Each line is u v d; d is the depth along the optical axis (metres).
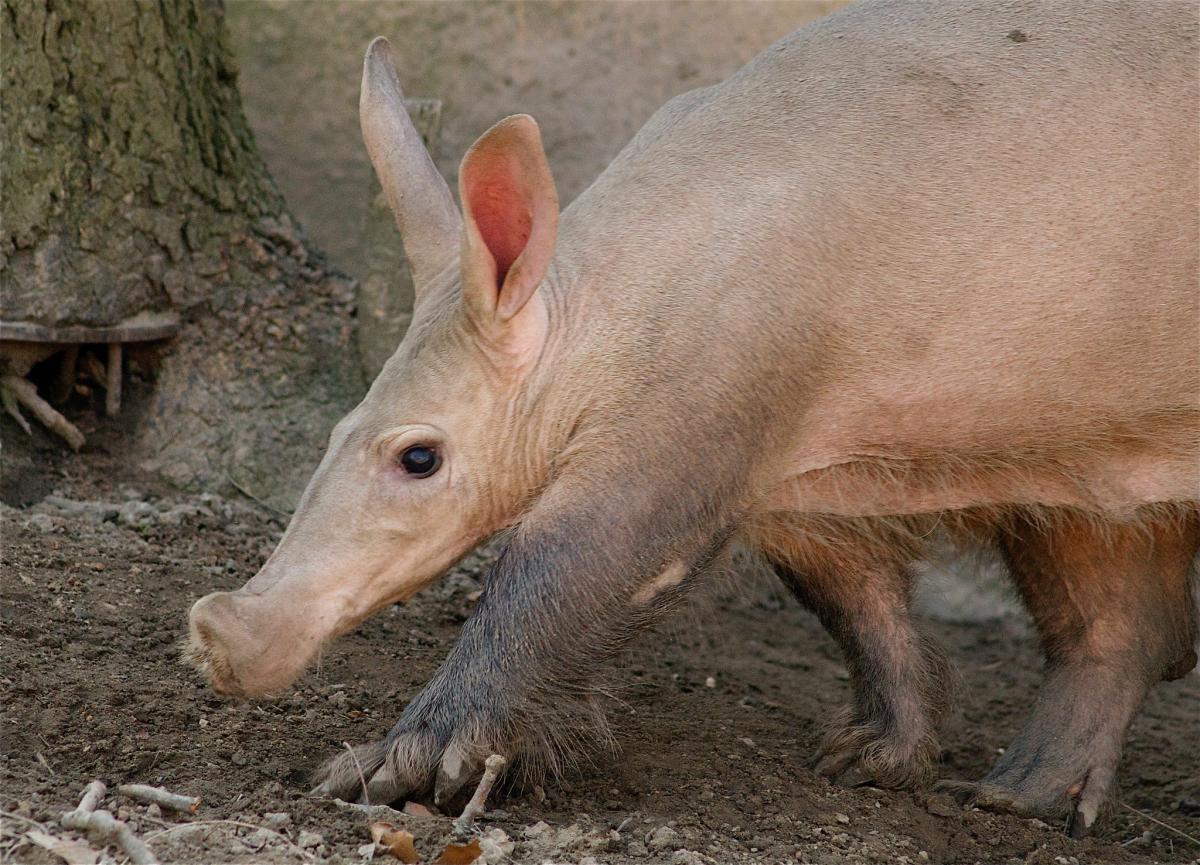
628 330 8.84
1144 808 11.60
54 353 13.27
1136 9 9.59
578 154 18.94
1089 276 9.21
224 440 13.63
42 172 12.58
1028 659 15.67
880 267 9.12
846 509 9.88
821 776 10.27
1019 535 11.11
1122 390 9.50
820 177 9.14
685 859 7.96
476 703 8.60
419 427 8.63
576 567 8.65
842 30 9.88
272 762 8.88
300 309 14.55
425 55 19.34
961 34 9.62
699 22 18.69
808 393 9.22
